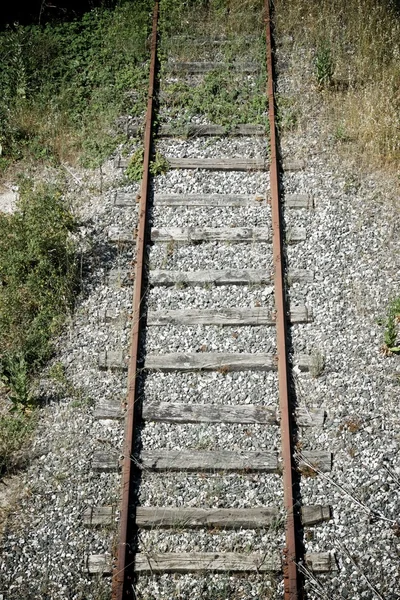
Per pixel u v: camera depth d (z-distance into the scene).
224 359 8.08
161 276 8.86
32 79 11.90
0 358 8.41
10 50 12.22
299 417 7.69
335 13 12.54
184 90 11.26
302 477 7.26
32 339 8.49
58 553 6.85
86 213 9.86
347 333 8.38
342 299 8.68
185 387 7.93
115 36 12.38
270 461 7.32
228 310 8.49
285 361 7.96
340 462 7.38
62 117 11.20
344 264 9.01
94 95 11.47
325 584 6.61
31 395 8.03
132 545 6.88
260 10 12.49
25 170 10.62
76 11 13.34
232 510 7.02
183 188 9.88
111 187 10.10
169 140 10.56
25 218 9.35
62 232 9.13
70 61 12.15
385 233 9.36
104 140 10.72
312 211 9.61
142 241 9.09
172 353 8.16
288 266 8.98
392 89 11.04
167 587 6.63
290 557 6.64
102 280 8.98
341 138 10.48
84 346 8.41
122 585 6.52
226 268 8.93
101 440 7.57
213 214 9.54
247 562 6.72
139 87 11.44
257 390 7.86
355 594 6.55
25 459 7.57
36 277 8.93
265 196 9.73
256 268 8.91
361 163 10.21
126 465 7.27
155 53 11.84
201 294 8.70
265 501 7.10
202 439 7.52
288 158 10.23
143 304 8.63
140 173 10.14
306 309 8.52
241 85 11.31
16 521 7.10
